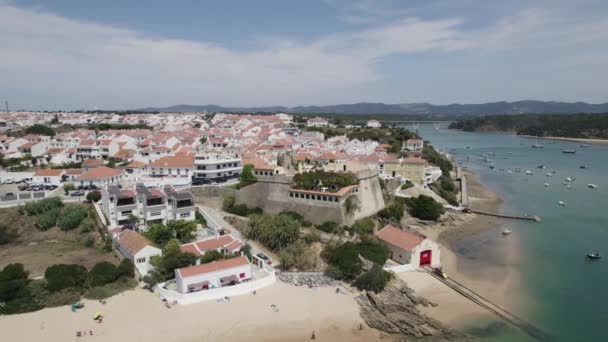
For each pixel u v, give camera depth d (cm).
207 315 6228
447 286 7600
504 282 7900
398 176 14425
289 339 5850
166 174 12788
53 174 12550
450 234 10969
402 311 6638
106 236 8794
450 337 6069
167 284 6900
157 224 8769
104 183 11762
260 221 9081
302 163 12381
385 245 8838
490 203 14600
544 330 6241
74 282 6700
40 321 5909
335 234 9056
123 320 6012
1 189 11856
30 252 8612
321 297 6950
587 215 12912
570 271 8462
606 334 6131
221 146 18688
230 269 6988
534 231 11231
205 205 11156
